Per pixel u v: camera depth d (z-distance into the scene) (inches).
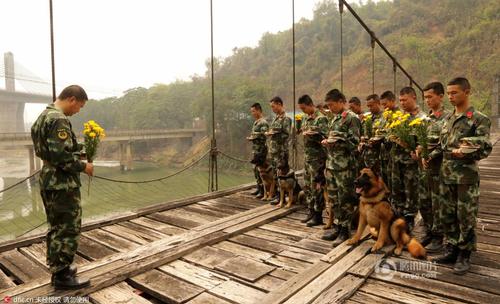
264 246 145.6
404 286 105.9
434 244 136.0
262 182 245.0
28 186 1220.5
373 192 133.6
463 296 97.4
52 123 100.5
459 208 114.6
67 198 104.1
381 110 203.2
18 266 129.7
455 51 2185.0
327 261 123.0
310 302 95.5
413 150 145.5
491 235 153.3
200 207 216.8
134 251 136.4
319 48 2942.9
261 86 1845.5
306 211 201.6
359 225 139.9
